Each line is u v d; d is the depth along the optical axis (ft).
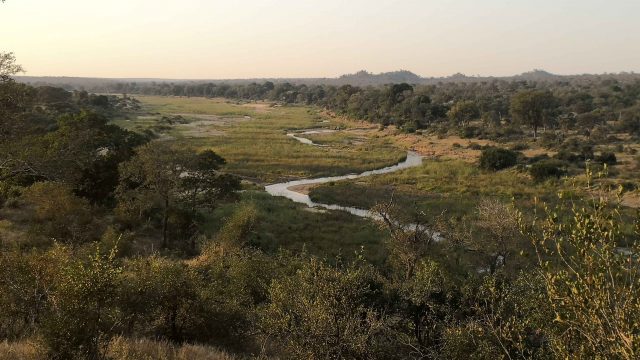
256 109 604.49
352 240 123.34
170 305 49.21
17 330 42.11
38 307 44.37
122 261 71.10
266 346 48.96
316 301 37.09
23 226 95.14
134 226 111.14
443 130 359.87
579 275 19.11
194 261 82.23
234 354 45.09
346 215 152.66
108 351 37.37
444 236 101.86
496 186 196.75
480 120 422.82
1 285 44.62
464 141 326.44
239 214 98.89
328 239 123.85
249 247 94.32
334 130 412.98
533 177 204.23
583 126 340.18
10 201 108.37
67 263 46.68
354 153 289.12
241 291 60.80
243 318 52.65
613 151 259.60
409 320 42.14
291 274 69.31
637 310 17.89
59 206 91.45
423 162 262.88
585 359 19.26
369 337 36.45
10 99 71.61
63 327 33.19
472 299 43.09
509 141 316.60
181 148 114.83
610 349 17.71
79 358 33.37
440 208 159.22
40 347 33.91
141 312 46.98
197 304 50.49
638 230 19.97
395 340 39.22
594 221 19.21
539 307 33.27
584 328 19.13
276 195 187.83
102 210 120.37
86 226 93.56
